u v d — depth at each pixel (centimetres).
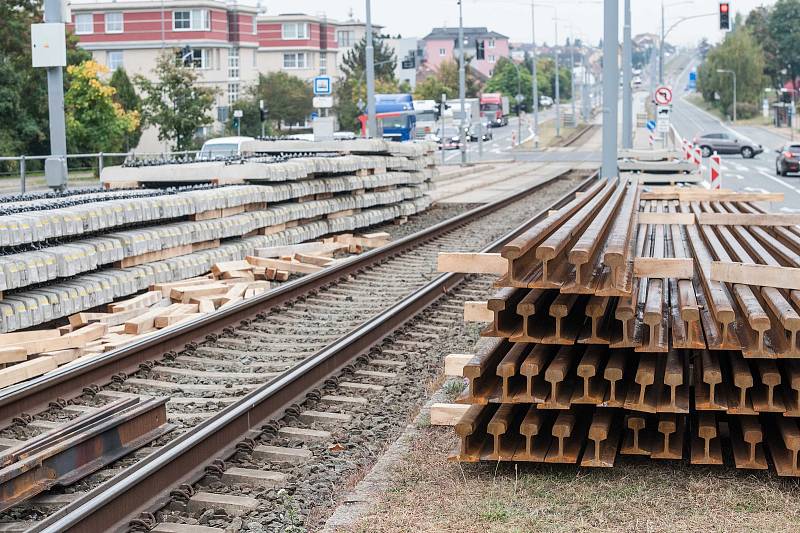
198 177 1995
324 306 1451
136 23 8588
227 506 690
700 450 734
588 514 659
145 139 7550
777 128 10675
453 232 2375
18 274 1188
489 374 784
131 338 1184
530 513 660
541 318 791
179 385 1006
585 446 766
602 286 714
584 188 3497
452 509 672
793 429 707
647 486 705
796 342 685
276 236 1956
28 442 728
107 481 675
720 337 718
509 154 7400
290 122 7781
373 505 686
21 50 5259
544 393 735
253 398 869
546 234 791
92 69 4825
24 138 5116
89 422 785
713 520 645
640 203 1639
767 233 1142
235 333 1238
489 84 15112
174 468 719
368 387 1010
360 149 2559
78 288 1298
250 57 9362
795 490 697
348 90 8219
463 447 738
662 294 830
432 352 1180
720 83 13300
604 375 718
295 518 680
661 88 4106
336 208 2255
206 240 1706
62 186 1903
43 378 947
